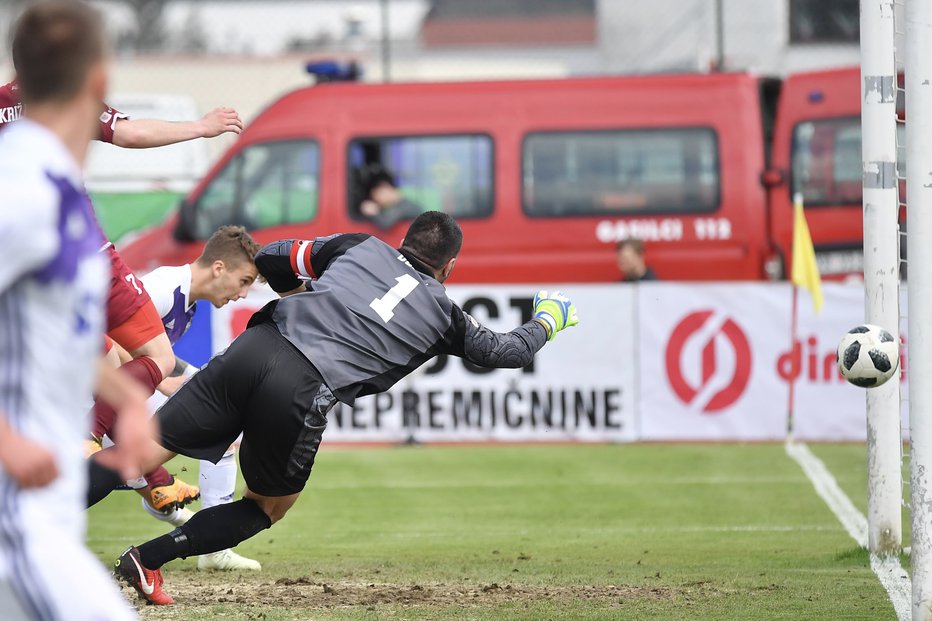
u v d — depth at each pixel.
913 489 16.91
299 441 17.75
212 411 17.69
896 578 21.36
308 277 19.12
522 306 43.72
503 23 107.00
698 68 72.69
